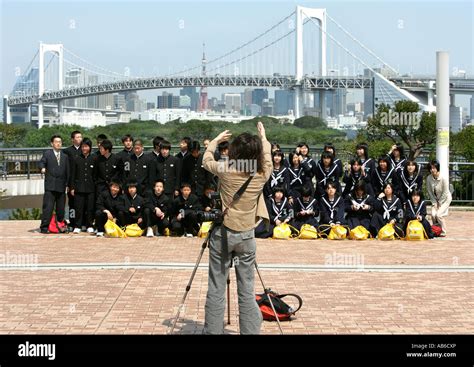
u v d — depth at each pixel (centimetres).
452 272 970
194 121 5431
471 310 768
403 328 700
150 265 991
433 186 1352
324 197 1300
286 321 724
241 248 632
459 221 1565
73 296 820
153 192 1304
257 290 855
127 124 5906
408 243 1235
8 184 2123
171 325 705
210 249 641
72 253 1103
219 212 635
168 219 1291
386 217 1293
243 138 627
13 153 2325
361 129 5222
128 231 1279
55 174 1341
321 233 1280
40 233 1346
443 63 1569
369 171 1346
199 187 1296
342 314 751
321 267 991
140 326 702
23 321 717
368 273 960
